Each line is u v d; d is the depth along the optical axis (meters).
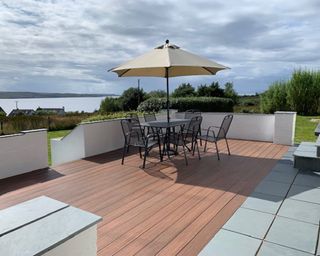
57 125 11.59
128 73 5.70
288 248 2.21
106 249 2.23
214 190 3.51
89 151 5.48
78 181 3.93
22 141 4.36
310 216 2.74
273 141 6.55
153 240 2.36
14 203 3.20
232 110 10.68
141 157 5.34
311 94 11.80
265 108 12.50
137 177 4.08
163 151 5.30
